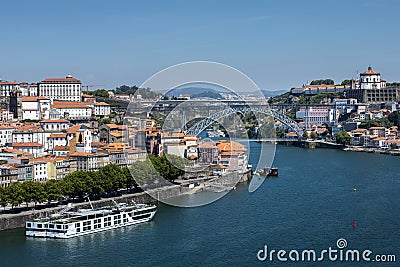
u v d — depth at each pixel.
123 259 199.75
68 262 198.00
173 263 195.00
